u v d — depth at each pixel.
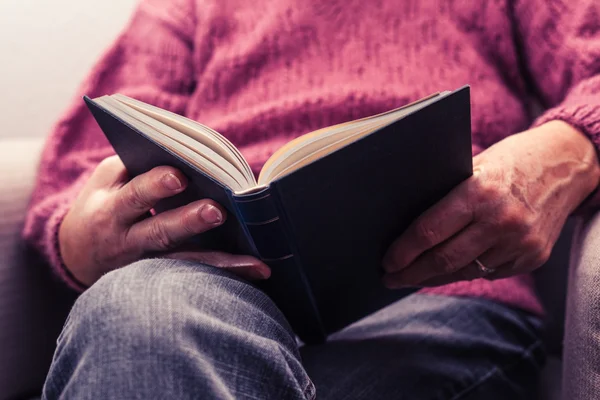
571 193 0.61
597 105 0.64
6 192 0.80
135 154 0.54
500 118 0.78
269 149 0.79
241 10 0.89
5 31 1.10
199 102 0.90
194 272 0.46
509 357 0.67
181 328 0.39
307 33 0.82
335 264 0.53
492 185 0.54
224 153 0.48
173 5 0.98
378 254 0.57
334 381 0.61
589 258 0.56
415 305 0.73
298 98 0.79
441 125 0.47
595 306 0.52
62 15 1.12
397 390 0.60
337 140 0.48
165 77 0.95
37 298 0.79
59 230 0.69
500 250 0.57
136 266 0.45
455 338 0.66
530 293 0.77
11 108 1.10
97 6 1.14
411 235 0.55
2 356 0.74
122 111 0.53
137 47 0.97
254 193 0.43
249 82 0.86
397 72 0.79
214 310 0.43
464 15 0.80
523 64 0.84
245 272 0.50
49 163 0.84
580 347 0.54
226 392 0.39
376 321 0.71
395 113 0.49
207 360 0.40
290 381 0.43
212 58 0.91
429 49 0.79
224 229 0.50
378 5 0.81
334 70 0.81
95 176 0.65
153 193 0.50
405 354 0.64
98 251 0.61
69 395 0.38
